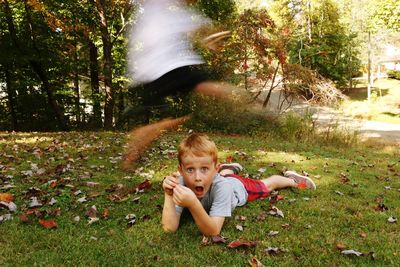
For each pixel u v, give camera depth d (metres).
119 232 2.87
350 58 30.45
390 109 24.67
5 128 16.44
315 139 10.27
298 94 12.42
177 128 10.07
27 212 3.22
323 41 27.75
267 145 8.41
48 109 16.28
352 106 23.31
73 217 3.19
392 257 2.54
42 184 4.19
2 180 4.36
